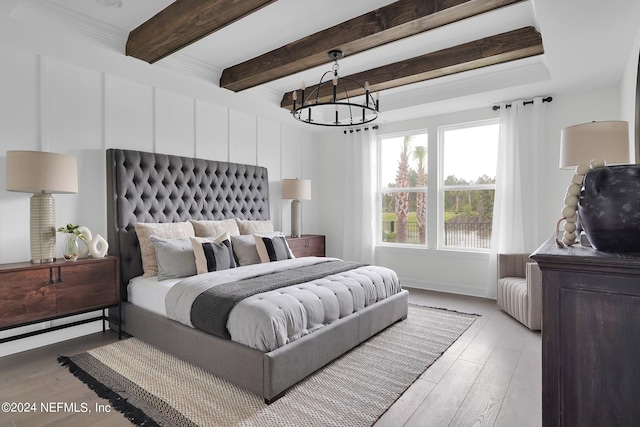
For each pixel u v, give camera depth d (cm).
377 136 554
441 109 462
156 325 280
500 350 284
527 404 207
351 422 189
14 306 250
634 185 102
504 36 305
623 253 106
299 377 224
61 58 308
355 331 278
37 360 267
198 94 405
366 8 267
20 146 291
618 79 357
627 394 98
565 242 125
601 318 101
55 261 284
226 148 456
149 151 376
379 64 370
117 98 351
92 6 261
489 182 464
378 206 555
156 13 270
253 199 479
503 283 382
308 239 524
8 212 287
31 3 247
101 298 298
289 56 321
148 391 220
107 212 341
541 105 408
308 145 592
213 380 233
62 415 197
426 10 243
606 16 238
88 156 330
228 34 305
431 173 500
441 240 498
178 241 328
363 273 325
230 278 281
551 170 412
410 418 194
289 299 239
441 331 326
